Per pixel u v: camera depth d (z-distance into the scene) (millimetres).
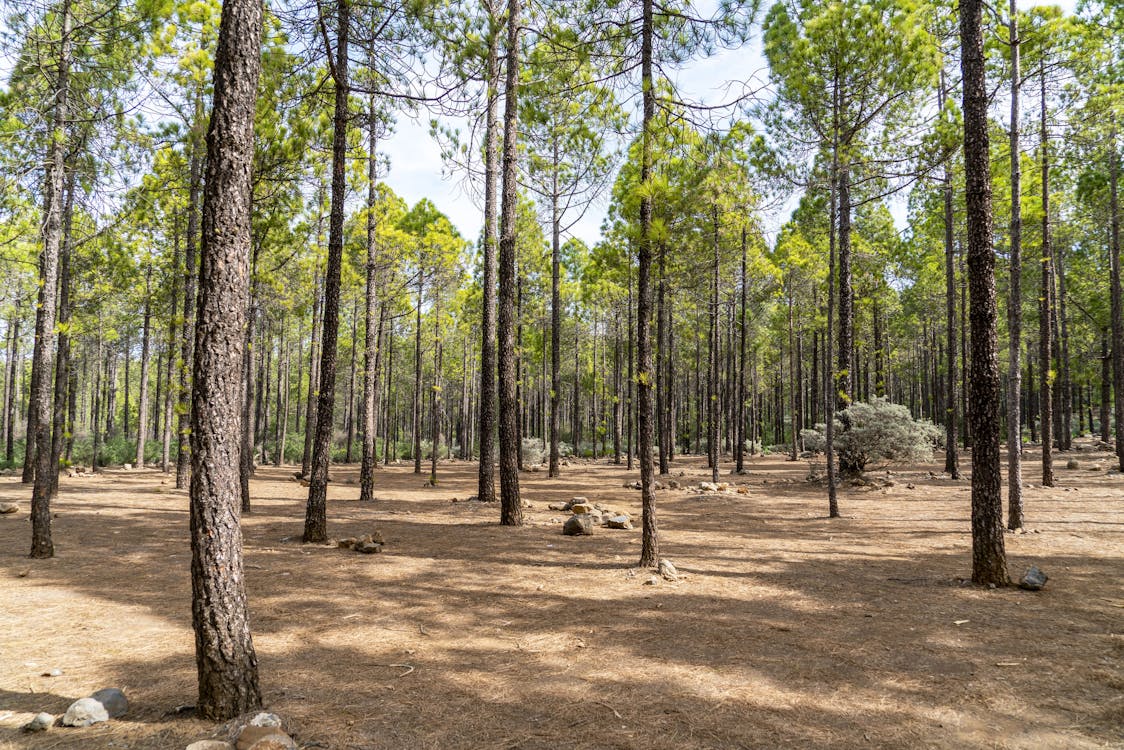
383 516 12578
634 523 11727
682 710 3645
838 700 3771
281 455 31125
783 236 26641
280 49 9625
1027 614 5582
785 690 3939
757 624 5395
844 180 15266
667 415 28484
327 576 7332
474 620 5570
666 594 6461
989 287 6902
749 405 45281
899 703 3717
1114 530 9492
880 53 12422
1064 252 25359
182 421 16375
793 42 13664
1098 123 13570
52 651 4719
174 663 4477
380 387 36031
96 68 8773
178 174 13305
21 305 15219
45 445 8398
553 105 10914
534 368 37562
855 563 7992
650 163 7699
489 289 13086
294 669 4367
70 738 3254
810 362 38781
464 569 7711
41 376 8367
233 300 3609
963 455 28562
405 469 29156
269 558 8406
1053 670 4211
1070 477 17234
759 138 14273
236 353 3639
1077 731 3311
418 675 4242
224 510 3533
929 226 23000
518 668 4375
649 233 7309
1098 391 47594
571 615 5711
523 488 18516
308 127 11422
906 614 5664
